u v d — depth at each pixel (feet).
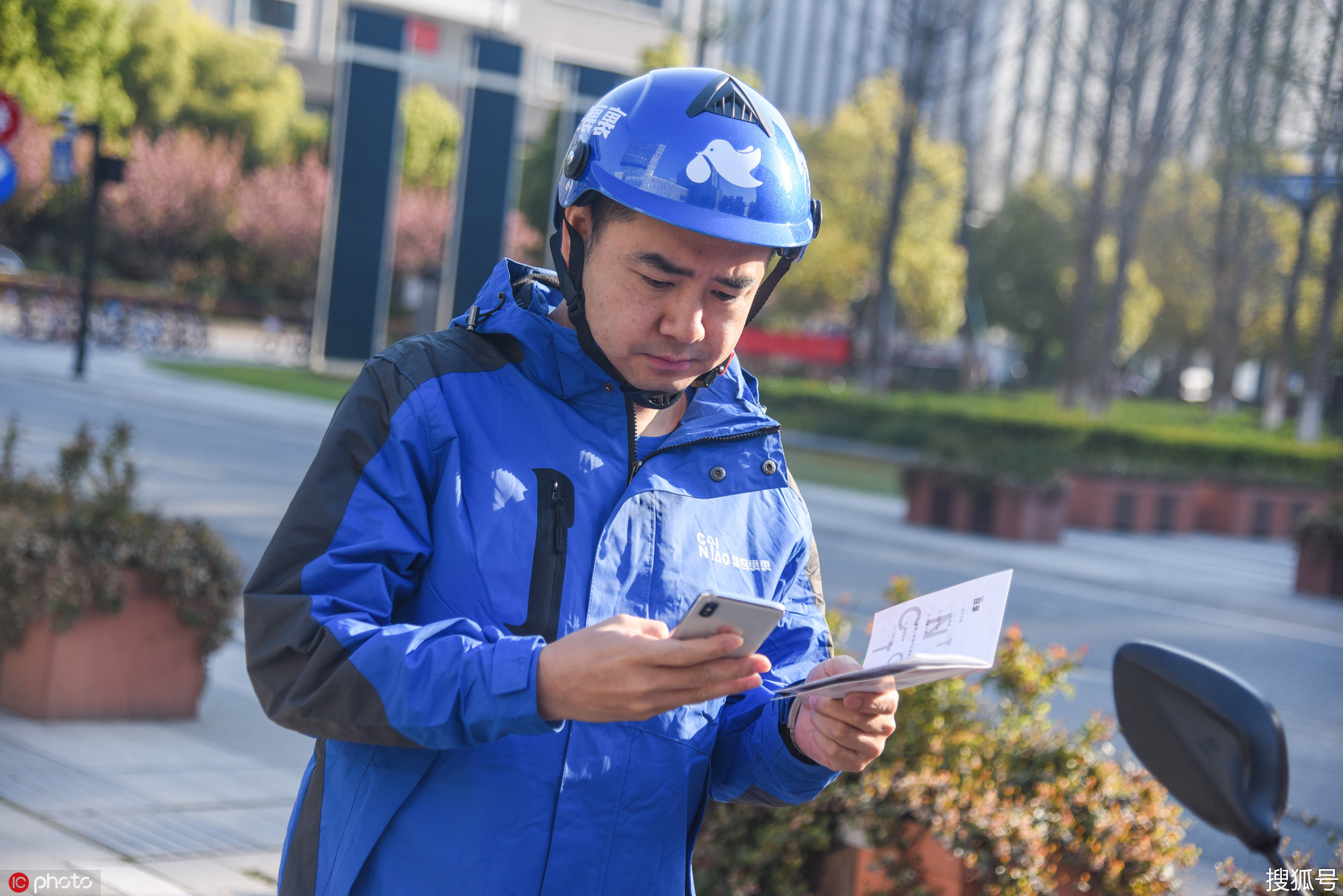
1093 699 22.00
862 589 32.78
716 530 4.66
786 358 140.05
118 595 14.88
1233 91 81.41
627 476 4.57
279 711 4.08
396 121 80.53
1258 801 4.23
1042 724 10.72
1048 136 112.47
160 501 16.58
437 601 4.28
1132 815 9.52
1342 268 86.33
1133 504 57.62
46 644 14.67
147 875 10.25
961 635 4.12
